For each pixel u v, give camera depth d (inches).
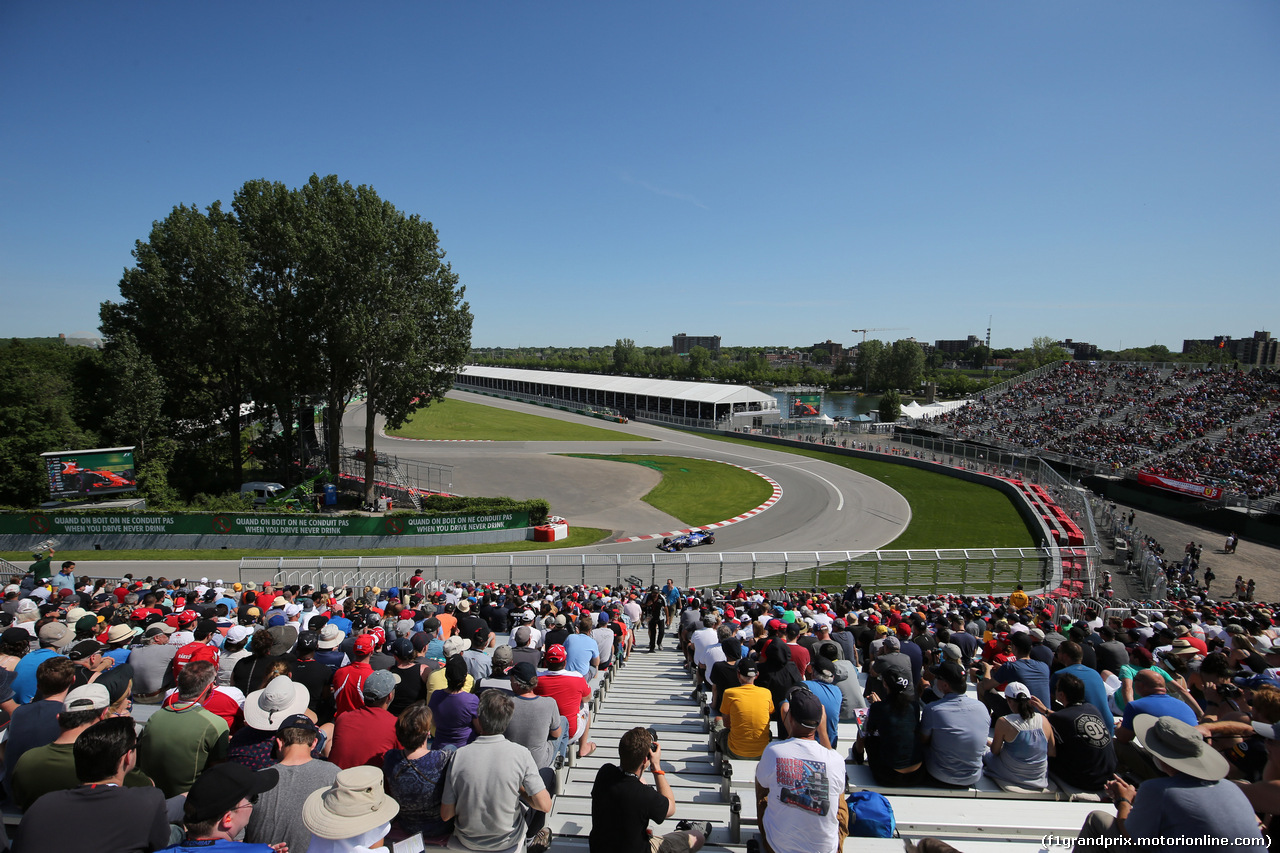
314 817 146.1
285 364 1557.6
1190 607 706.2
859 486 1865.2
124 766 154.1
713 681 307.3
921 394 5442.9
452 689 223.0
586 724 282.7
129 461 1475.1
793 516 1560.0
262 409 1786.4
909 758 229.9
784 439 2610.7
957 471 1972.2
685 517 1562.5
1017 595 729.0
